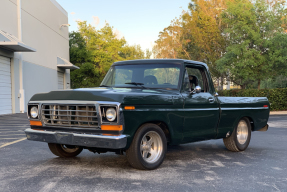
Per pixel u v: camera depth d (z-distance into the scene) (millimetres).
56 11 27922
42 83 24250
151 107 4879
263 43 23781
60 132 4777
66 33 31438
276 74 24672
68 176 4574
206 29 29250
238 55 24281
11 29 18875
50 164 5379
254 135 9906
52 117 4918
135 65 5953
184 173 4863
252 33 23188
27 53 21266
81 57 42844
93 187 4043
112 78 6008
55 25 27641
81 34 46469
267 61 23734
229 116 6527
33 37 22375
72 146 5555
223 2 29750
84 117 4629
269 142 8422
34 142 7879
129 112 4527
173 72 5699
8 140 8227
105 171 4891
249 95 22453
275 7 24688
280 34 22953
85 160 5730
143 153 4988
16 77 19344
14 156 6086
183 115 5426
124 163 5480
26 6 21125
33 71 22375
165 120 5109
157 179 4473
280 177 4727
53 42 27062
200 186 4184
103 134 4480
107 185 4141
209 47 29438
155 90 5469
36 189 3943
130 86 5676
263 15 24406
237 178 4633
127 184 4195
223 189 4074
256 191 4023
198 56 34188
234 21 24266
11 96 18969
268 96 22062
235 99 6777
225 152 6848
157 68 5762
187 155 6445
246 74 23484
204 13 30719
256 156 6406
